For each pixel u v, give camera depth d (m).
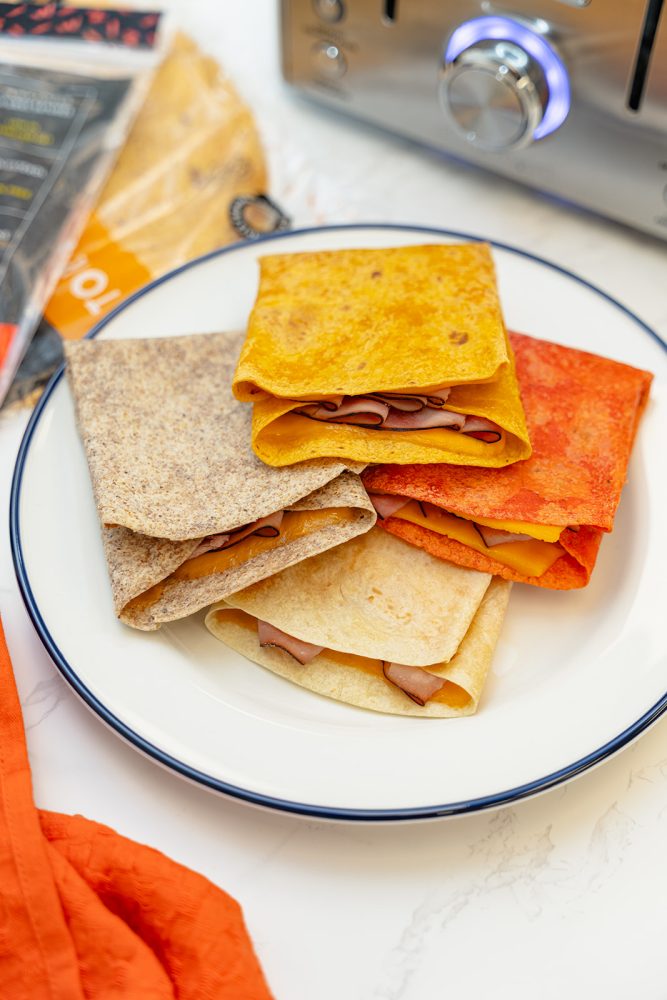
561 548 0.50
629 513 0.52
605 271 0.63
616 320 0.57
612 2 0.54
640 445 0.53
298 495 0.47
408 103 0.64
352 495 0.48
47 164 0.63
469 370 0.47
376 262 0.52
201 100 0.69
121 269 0.61
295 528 0.48
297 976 0.42
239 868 0.44
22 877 0.41
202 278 0.57
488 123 0.59
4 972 0.40
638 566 0.50
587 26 0.55
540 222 0.65
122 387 0.50
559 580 0.50
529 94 0.57
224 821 0.45
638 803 0.46
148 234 0.63
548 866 0.45
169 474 0.47
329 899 0.44
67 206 0.61
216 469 0.48
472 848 0.45
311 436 0.48
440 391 0.48
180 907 0.41
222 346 0.52
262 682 0.48
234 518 0.46
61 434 0.51
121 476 0.47
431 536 0.50
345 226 0.59
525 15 0.56
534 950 0.43
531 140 0.60
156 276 0.61
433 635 0.48
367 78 0.64
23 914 0.41
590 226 0.65
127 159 0.66
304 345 0.49
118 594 0.45
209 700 0.45
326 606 0.49
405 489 0.49
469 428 0.48
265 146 0.67
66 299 0.59
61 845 0.42
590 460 0.50
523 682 0.48
